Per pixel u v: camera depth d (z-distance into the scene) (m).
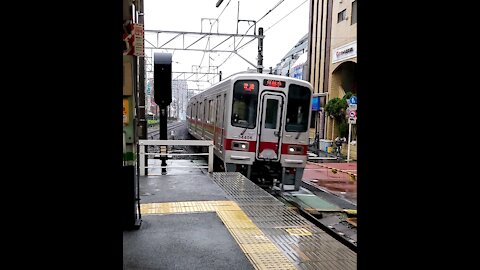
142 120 9.05
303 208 8.66
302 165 10.32
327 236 4.46
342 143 21.62
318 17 25.27
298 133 10.21
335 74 23.06
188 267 3.50
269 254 3.86
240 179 8.18
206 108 14.82
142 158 8.48
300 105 10.21
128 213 4.56
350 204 9.60
